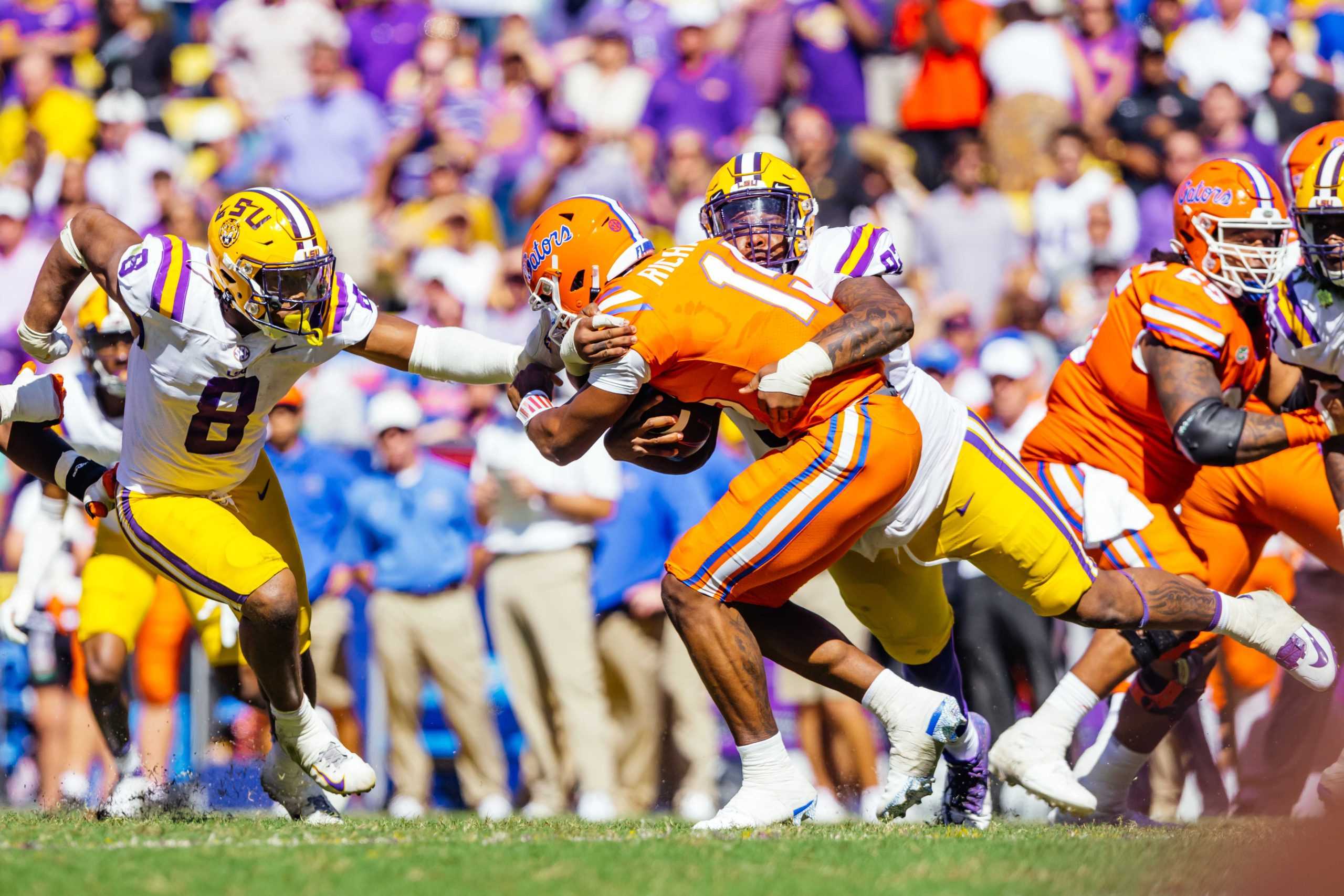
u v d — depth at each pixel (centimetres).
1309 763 2338
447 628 2586
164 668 2388
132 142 3688
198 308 1584
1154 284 1792
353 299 1659
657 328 1514
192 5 3938
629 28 3875
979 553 1689
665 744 2608
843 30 3756
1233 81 3738
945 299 3164
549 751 2598
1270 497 1939
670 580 1567
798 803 1589
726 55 3759
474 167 3662
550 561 2559
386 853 1305
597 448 2598
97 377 1992
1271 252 1747
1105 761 1977
